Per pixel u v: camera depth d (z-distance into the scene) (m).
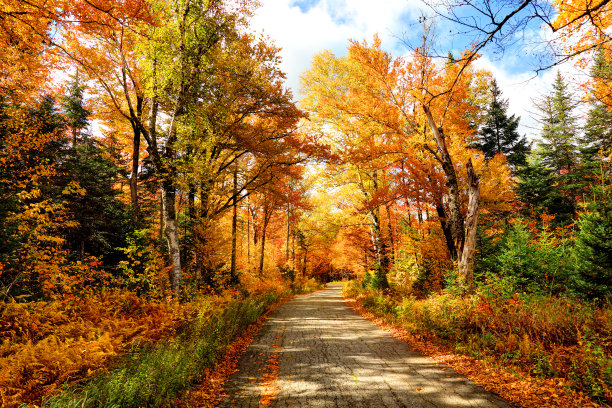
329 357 6.47
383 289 15.76
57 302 7.07
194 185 11.89
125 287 9.71
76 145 18.17
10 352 4.96
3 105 9.77
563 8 4.11
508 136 23.95
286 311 14.41
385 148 11.88
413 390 4.55
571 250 10.22
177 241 10.62
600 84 5.19
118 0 5.50
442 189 11.46
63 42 7.84
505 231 15.07
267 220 23.38
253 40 12.74
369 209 12.45
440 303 8.83
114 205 16.00
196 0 11.45
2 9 4.90
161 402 4.00
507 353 5.48
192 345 5.90
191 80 11.72
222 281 14.30
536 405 3.88
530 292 9.01
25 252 7.84
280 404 4.21
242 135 12.64
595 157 20.27
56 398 3.71
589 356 4.52
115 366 4.91
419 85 10.62
